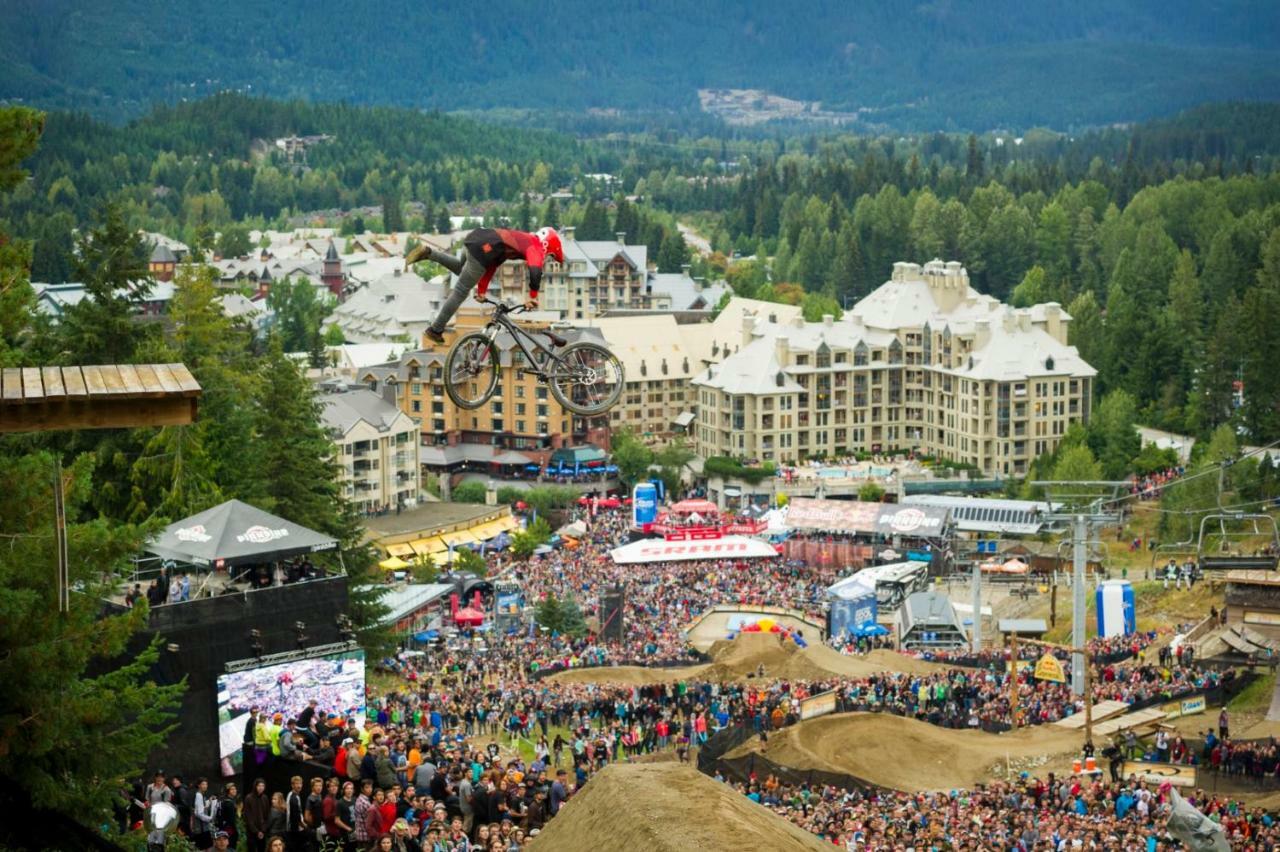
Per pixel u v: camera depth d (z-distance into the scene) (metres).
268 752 57.56
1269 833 72.69
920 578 168.12
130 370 30.86
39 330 103.81
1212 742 91.31
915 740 93.94
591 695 101.38
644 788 26.64
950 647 141.25
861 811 69.06
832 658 126.69
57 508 34.25
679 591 167.38
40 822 45.09
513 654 126.81
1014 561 163.50
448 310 39.03
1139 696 103.88
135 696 49.09
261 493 108.31
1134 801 75.31
